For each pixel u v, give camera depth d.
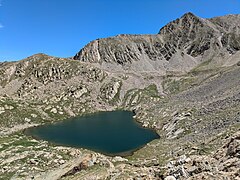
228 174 25.89
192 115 116.50
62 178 40.41
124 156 91.81
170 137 107.38
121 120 167.75
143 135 123.19
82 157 44.12
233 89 132.25
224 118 90.25
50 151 81.00
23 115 169.12
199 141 76.25
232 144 33.66
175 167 31.77
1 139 112.69
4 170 64.69
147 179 31.34
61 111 195.75
